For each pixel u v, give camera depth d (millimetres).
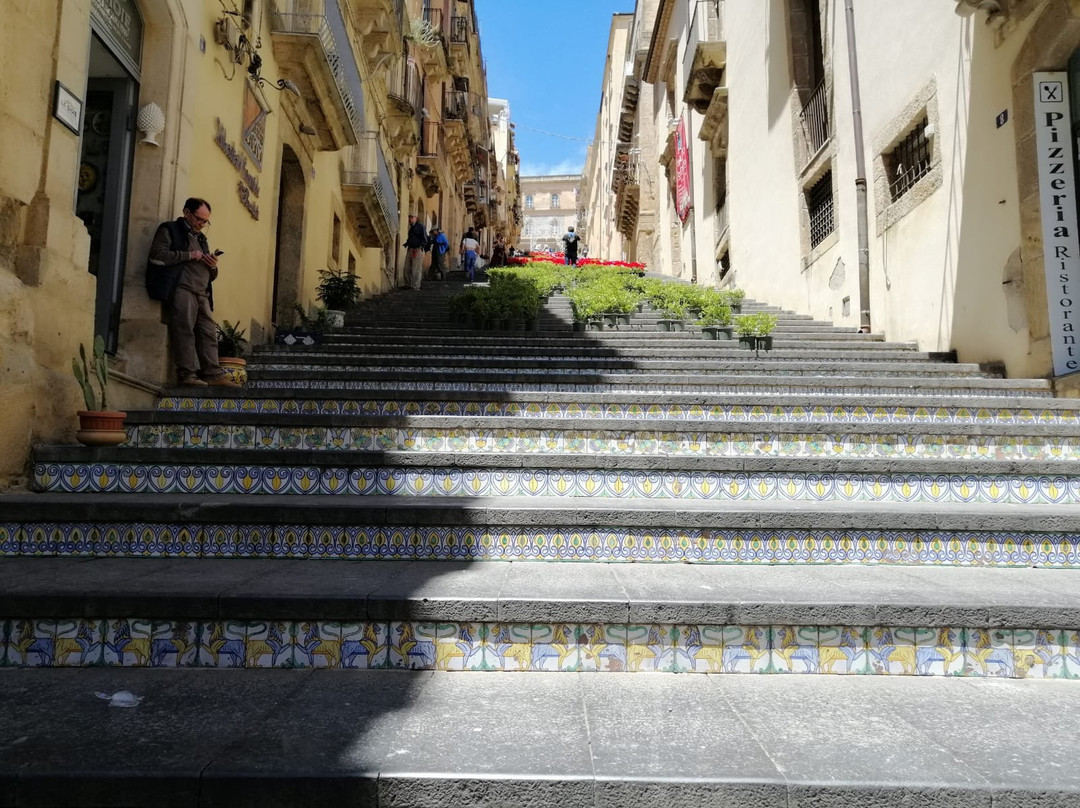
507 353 7926
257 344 8000
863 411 5480
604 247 52312
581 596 2658
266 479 4125
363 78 13422
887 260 9336
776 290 13758
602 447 4793
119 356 5398
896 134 9078
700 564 3418
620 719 2150
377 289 16562
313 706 2209
